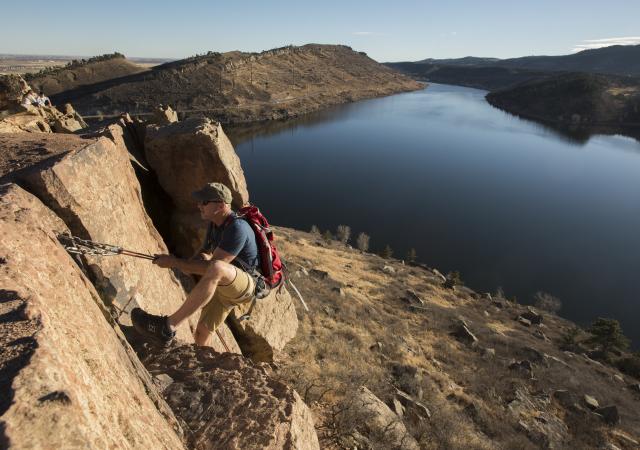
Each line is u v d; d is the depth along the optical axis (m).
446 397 15.64
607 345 34.03
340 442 7.88
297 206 106.25
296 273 27.41
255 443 3.08
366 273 39.19
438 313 29.05
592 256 82.75
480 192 123.25
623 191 127.81
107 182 4.85
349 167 143.12
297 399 3.70
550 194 123.56
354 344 16.95
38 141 5.51
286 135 186.25
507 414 15.85
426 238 89.81
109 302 4.18
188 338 5.32
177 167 8.34
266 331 9.94
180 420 3.13
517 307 43.69
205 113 199.25
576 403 18.64
